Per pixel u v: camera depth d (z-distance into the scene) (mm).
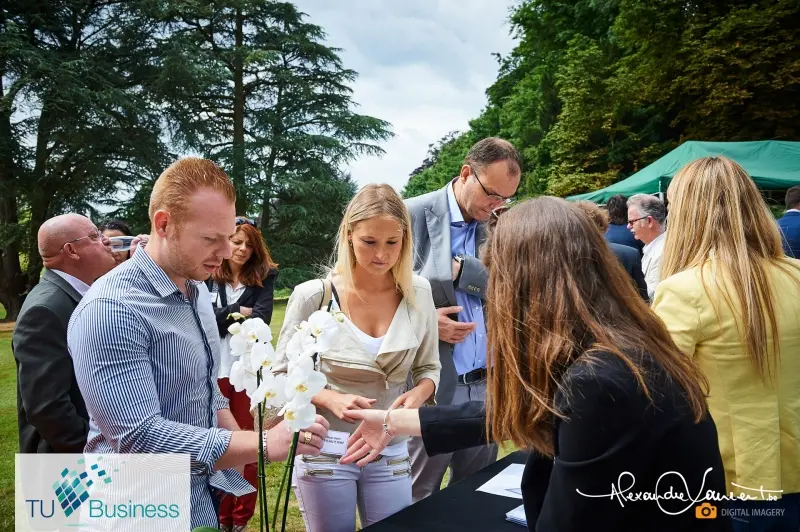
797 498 1393
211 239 1354
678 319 1428
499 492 1602
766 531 1383
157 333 1324
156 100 20141
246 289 3217
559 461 896
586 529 866
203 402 1449
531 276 980
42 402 1793
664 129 16297
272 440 1271
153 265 1359
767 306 1356
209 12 21688
